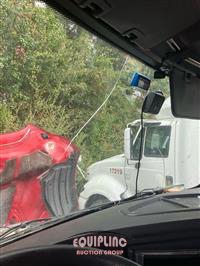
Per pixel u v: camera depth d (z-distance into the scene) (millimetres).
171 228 1492
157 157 3809
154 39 1708
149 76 2395
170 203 1994
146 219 1621
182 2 1346
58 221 1728
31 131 2098
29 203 1965
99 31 1648
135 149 3652
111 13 1402
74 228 1569
